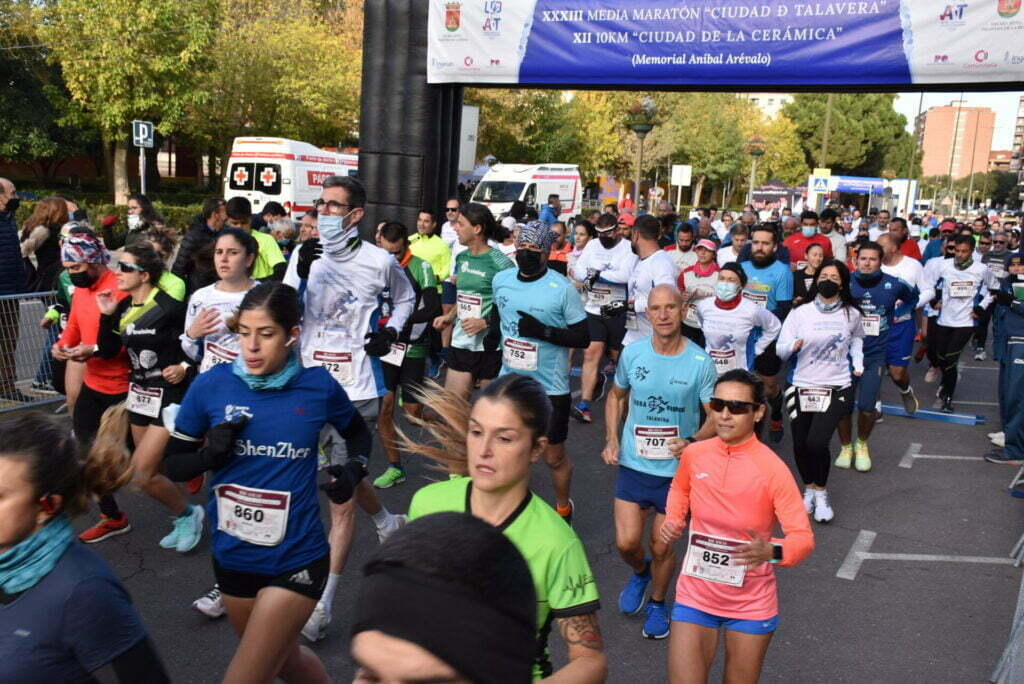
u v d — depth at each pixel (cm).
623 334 923
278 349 297
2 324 756
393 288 499
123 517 534
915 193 5541
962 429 890
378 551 94
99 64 2638
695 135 5753
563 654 415
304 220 891
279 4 3045
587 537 573
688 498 338
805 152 7688
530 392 220
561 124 3516
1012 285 716
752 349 656
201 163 4228
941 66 923
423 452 269
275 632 293
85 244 497
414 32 1098
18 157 3266
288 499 299
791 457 788
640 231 790
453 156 1182
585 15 1032
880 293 721
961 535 606
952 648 447
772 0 970
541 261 498
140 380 484
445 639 83
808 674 417
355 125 3078
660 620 438
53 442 198
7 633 190
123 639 196
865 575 536
